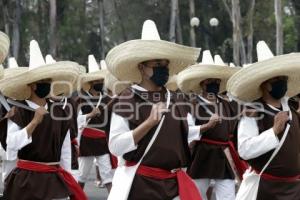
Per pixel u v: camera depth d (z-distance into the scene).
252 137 10.20
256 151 10.09
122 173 9.80
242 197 10.68
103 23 60.41
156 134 9.62
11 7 56.75
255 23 67.12
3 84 11.59
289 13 70.81
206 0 70.94
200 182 14.48
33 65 11.88
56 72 11.62
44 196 11.33
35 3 62.41
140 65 10.05
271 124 10.34
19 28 58.47
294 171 10.44
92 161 18.39
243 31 56.03
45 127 11.32
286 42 68.69
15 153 11.02
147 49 9.85
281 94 10.44
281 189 10.42
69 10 65.94
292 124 10.38
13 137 10.88
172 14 56.19
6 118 11.20
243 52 53.91
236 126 10.58
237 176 15.20
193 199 9.75
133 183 9.69
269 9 67.06
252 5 55.78
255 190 10.50
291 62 10.24
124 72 10.26
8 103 11.27
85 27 67.00
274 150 10.26
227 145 14.52
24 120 11.26
